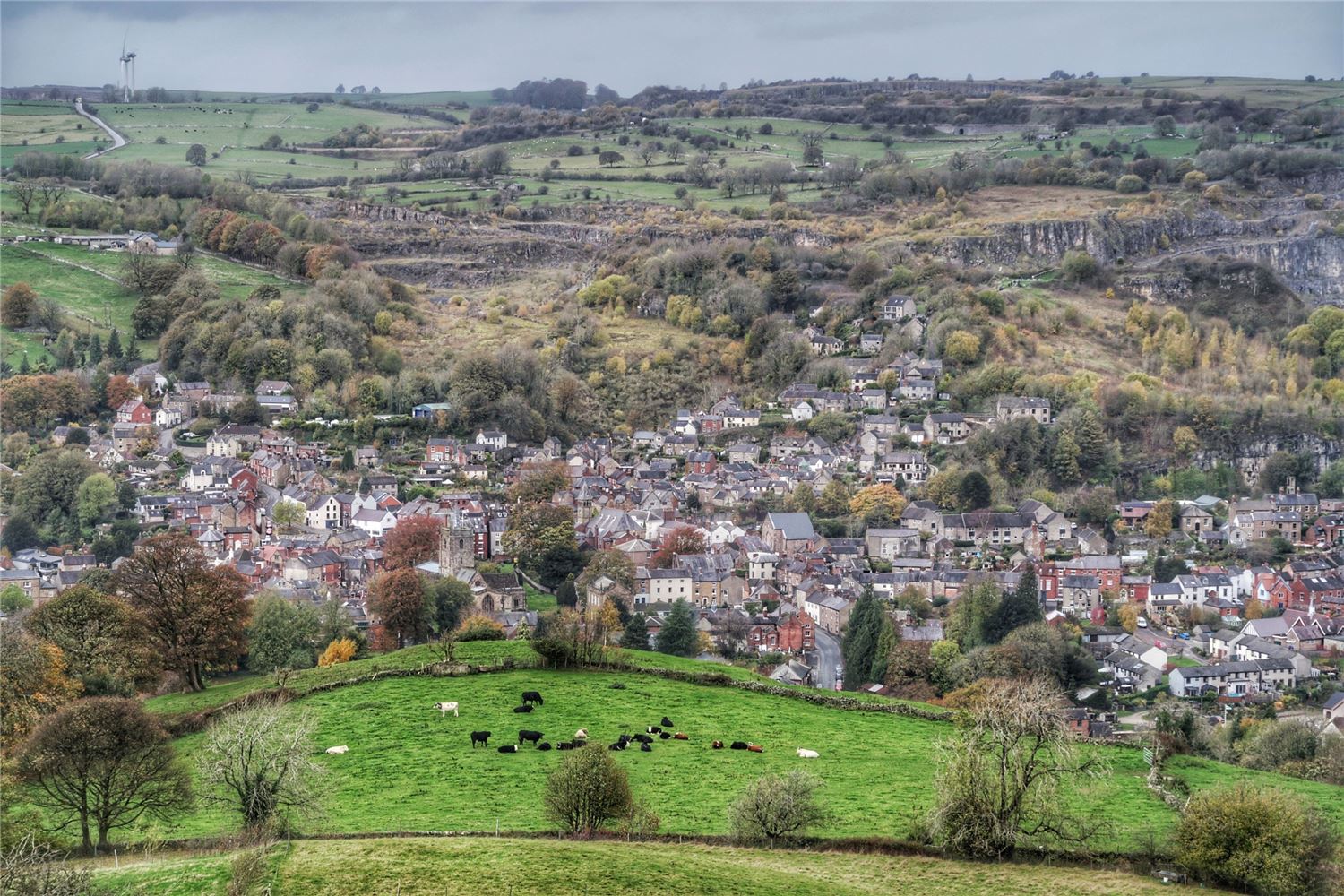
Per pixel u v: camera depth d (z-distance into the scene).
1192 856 187.12
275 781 189.75
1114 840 198.00
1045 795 194.50
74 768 181.75
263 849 174.62
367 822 195.50
